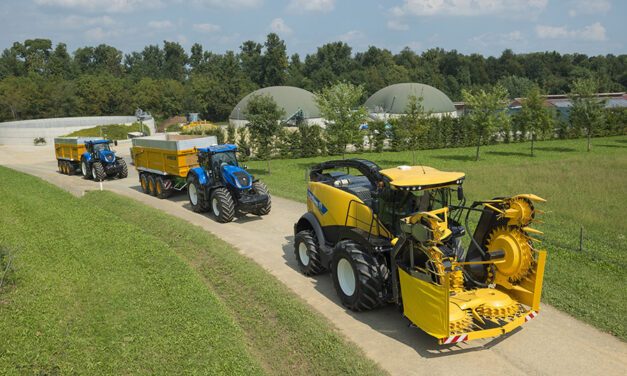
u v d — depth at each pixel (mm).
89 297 9234
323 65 104625
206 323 8086
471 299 7465
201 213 16859
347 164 9961
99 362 6953
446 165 29406
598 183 20719
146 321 8203
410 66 107562
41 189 22328
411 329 7895
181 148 18156
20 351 7207
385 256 8320
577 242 12094
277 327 8062
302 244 10445
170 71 121500
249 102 27172
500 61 111312
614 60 113875
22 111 77188
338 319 8297
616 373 6594
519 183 20812
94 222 15133
